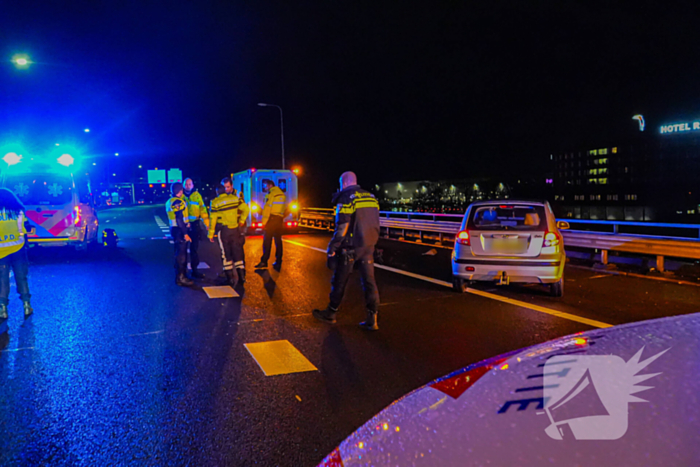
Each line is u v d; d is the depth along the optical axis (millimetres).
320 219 26906
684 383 1272
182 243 8789
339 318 6402
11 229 6195
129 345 5273
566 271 10156
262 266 10609
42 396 3916
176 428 3354
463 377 1680
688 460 1066
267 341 5391
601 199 133625
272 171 20812
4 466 2910
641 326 1680
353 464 1447
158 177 81250
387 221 19812
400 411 1593
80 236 13086
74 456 3010
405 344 5238
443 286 8484
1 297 6043
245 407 3680
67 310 6910
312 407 3672
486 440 1293
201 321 6277
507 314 6473
